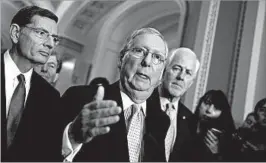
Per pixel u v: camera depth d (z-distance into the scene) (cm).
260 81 342
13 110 148
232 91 346
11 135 143
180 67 200
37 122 150
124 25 878
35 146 144
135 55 147
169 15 812
